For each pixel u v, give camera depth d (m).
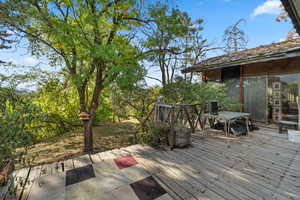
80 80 4.71
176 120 3.75
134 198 1.72
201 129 4.75
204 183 1.98
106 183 2.02
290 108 4.62
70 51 4.88
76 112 7.52
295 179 2.02
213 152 3.03
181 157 2.81
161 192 1.82
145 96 5.84
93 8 4.21
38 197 1.75
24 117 2.00
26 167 2.48
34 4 3.86
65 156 4.70
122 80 4.32
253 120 5.37
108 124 9.24
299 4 2.16
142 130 4.12
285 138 3.84
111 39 4.88
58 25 3.85
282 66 4.68
